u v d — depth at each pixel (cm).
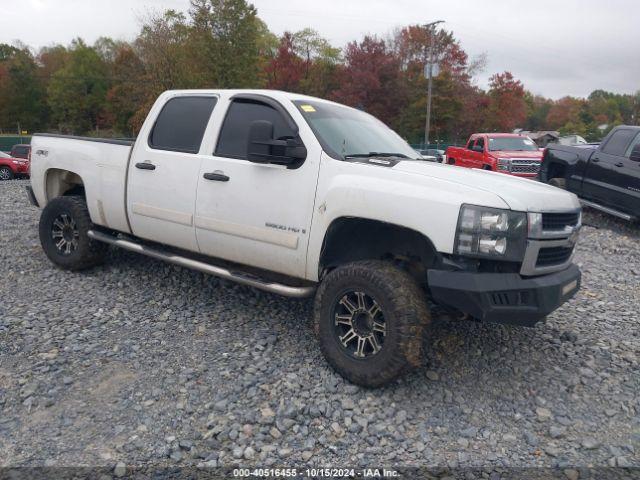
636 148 932
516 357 424
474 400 362
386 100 4897
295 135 414
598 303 562
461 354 425
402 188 355
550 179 1157
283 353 416
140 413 333
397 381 378
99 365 389
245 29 3378
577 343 453
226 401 346
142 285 556
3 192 1284
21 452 295
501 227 333
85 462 288
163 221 489
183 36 3397
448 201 338
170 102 507
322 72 5359
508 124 5478
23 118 7731
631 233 977
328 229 385
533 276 352
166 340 433
